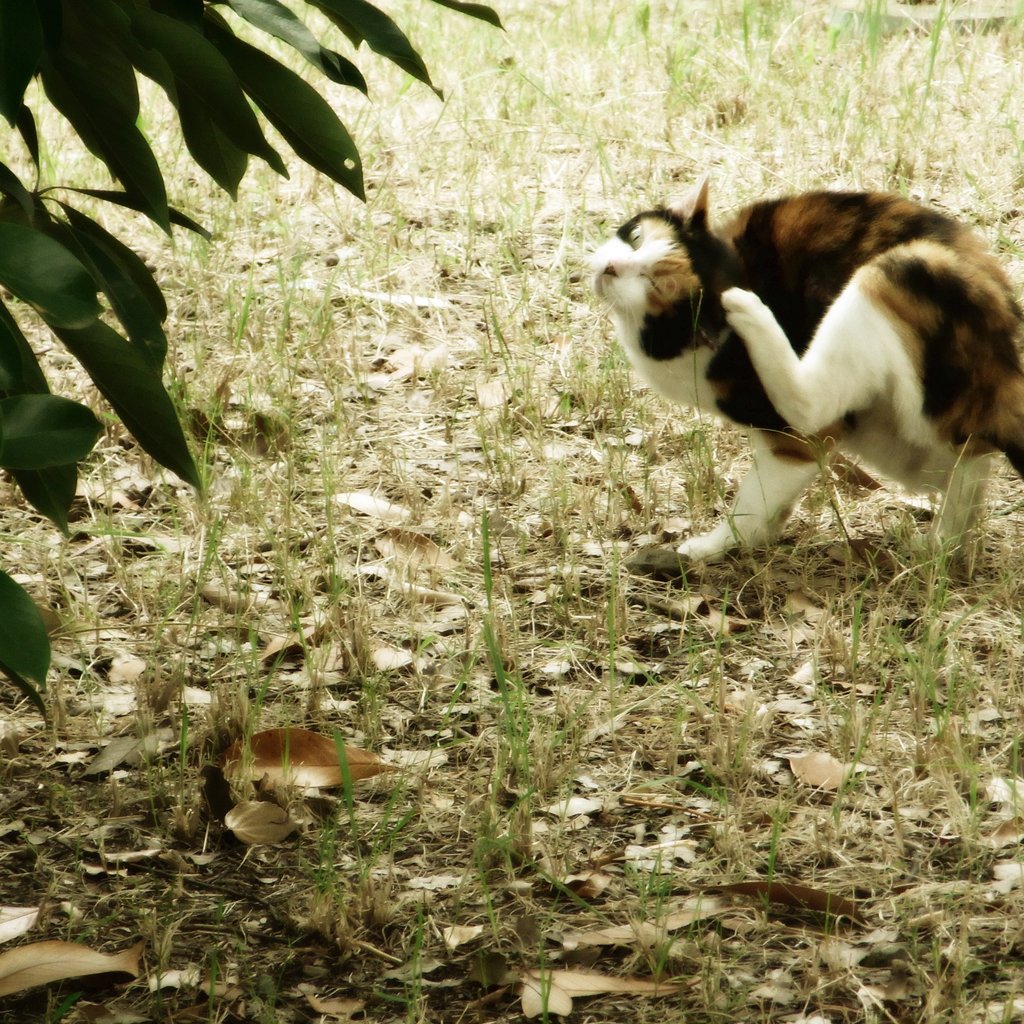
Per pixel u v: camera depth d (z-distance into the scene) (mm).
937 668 4418
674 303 4938
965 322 4820
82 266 2398
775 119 9125
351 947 3340
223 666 4617
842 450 5422
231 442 6020
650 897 3498
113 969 3199
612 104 9398
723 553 5207
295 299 7164
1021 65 9812
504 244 7719
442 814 3891
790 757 4031
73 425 2469
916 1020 3016
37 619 2363
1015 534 5367
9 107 2328
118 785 3938
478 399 6398
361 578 5102
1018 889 3455
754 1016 3086
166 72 2865
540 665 4617
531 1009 3119
